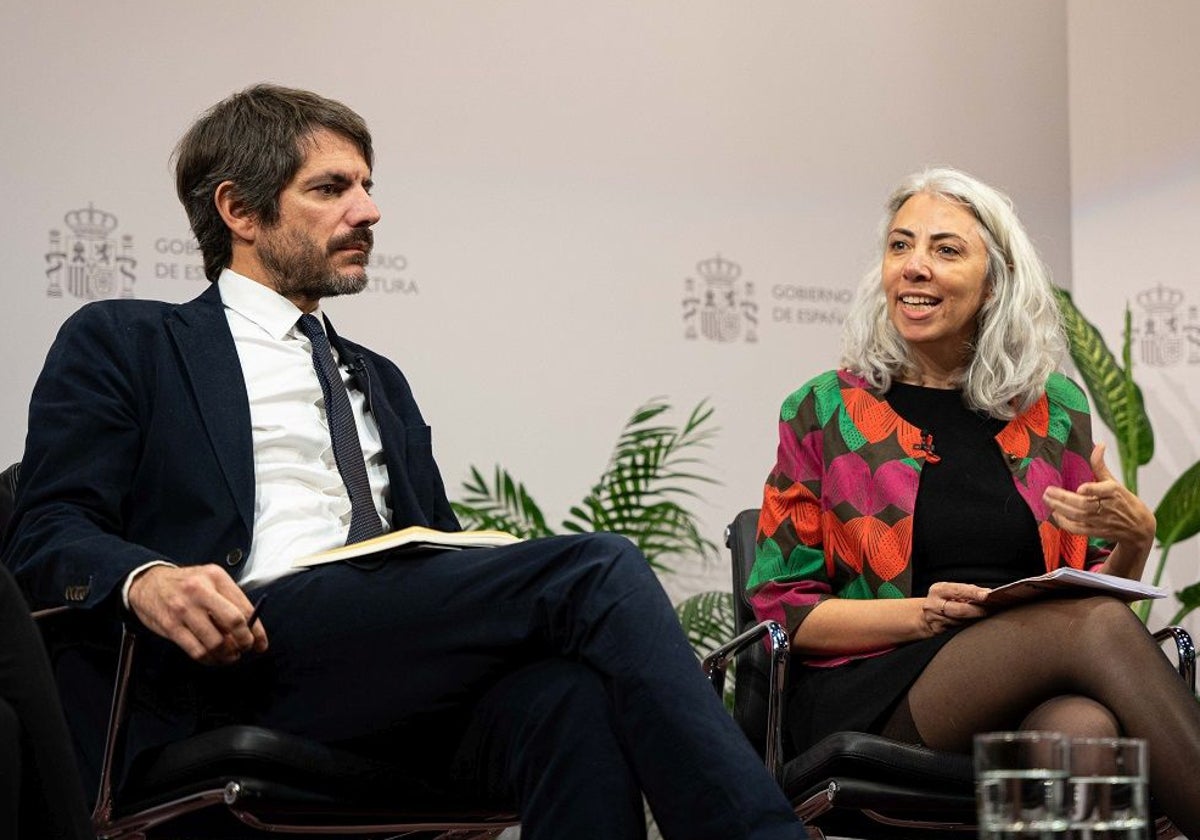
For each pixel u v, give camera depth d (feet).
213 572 6.66
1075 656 7.74
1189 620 15.99
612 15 15.71
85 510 7.32
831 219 16.24
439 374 14.75
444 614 6.88
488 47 15.24
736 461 15.57
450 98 15.07
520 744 6.57
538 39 15.40
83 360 7.74
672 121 15.80
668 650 6.38
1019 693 7.97
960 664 8.20
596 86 15.58
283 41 14.56
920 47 16.80
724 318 15.74
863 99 16.52
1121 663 7.61
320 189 8.55
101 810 6.95
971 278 9.54
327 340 8.64
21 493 7.48
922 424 9.61
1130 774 4.84
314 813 6.95
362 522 8.06
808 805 8.18
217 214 8.66
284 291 8.59
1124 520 8.57
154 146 14.06
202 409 7.82
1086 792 4.80
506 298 15.05
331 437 8.29
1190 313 16.46
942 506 9.27
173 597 6.54
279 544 7.81
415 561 7.11
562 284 15.25
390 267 14.70
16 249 13.60
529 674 6.73
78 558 6.83
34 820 5.86
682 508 15.25
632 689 6.31
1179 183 16.63
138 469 7.68
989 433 9.58
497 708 6.75
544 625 6.76
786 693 8.91
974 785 8.16
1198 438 16.35
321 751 6.89
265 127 8.57
